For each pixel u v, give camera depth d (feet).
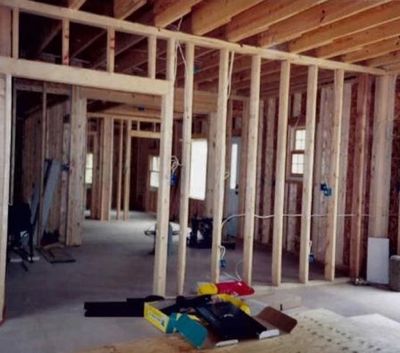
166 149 15.71
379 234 20.07
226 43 16.61
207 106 27.37
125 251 24.44
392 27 15.26
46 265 20.43
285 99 17.97
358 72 19.86
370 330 12.67
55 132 26.32
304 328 12.35
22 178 31.78
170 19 14.35
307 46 16.93
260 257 24.04
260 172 28.76
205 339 11.15
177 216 36.04
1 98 13.07
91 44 20.42
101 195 36.91
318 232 23.67
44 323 13.23
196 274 19.56
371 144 20.62
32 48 21.56
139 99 26.11
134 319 13.78
